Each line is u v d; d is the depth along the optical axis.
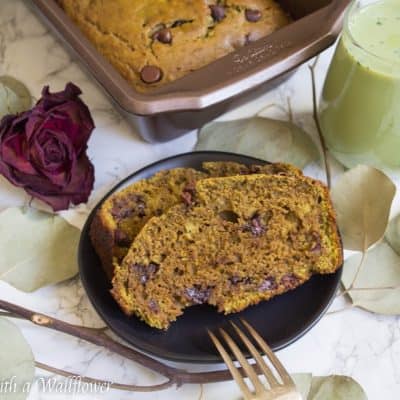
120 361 0.48
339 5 0.51
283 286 0.49
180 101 0.47
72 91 0.52
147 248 0.49
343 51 0.50
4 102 0.55
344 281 0.51
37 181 0.51
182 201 0.50
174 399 0.47
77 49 0.50
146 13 0.55
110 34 0.55
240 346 0.47
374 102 0.49
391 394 0.48
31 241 0.51
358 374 0.49
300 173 0.51
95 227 0.49
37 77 0.59
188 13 0.55
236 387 0.48
